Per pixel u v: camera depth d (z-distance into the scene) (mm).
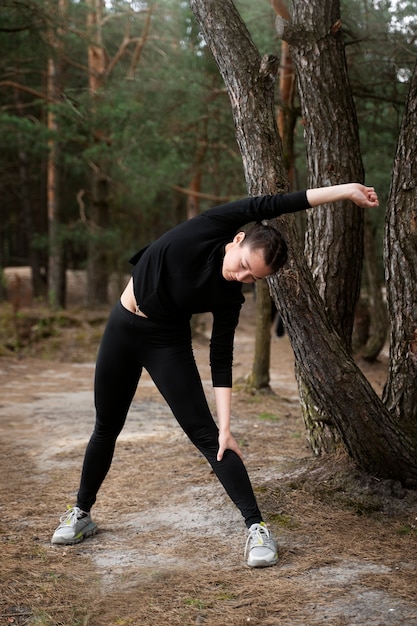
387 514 3605
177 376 3064
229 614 2637
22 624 2588
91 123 10898
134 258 3100
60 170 20422
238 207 2824
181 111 9906
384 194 9922
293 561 3111
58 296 20266
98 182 19703
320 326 3531
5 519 3711
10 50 11078
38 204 29156
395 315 3922
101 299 19750
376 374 10242
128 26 15883
